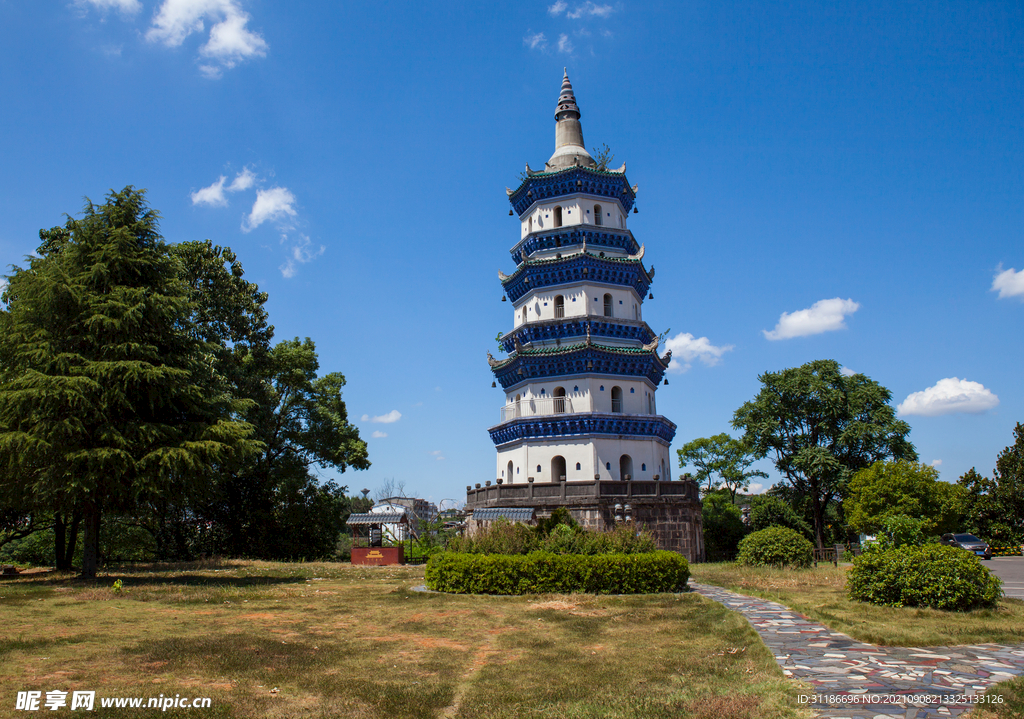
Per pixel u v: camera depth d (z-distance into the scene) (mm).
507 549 26688
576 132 58688
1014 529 66438
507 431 51000
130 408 28391
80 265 30516
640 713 10797
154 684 12320
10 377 29672
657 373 53625
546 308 52188
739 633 16688
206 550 54062
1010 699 10562
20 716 10500
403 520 50469
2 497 31406
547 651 15469
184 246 50531
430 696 11891
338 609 21562
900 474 49219
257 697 11633
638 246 56656
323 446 56438
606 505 42719
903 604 21141
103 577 31016
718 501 69750
